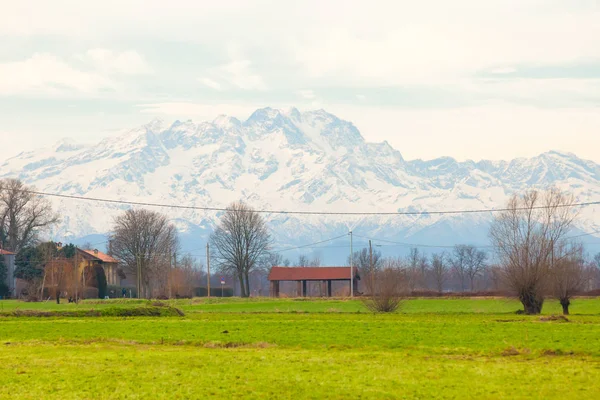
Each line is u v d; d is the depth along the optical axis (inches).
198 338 2669.8
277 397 1616.6
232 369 1927.9
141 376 1840.6
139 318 3708.2
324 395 1633.9
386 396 1626.5
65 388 1717.5
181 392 1667.1
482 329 2960.1
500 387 1702.8
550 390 1668.3
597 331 2847.0
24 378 1828.2
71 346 2429.9
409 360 2078.0
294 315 3954.2
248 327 3110.2
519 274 4109.3
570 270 4119.1
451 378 1802.4
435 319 3553.2
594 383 1739.7
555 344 2412.6
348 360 2074.3
